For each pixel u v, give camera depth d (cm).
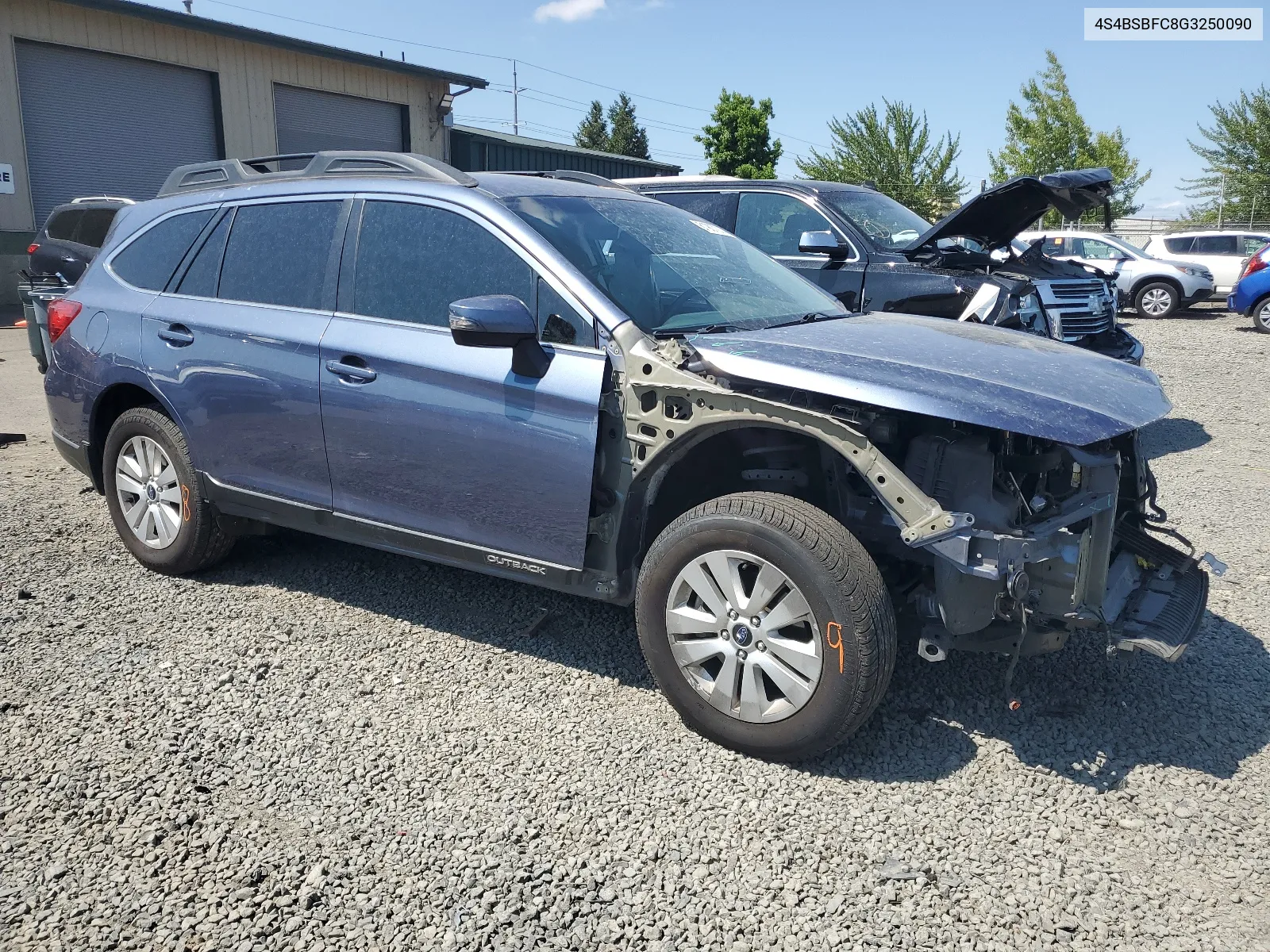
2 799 298
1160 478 696
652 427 332
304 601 451
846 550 301
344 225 413
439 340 374
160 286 469
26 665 382
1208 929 251
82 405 490
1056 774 318
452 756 325
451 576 484
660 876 269
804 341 347
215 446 441
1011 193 718
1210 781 315
